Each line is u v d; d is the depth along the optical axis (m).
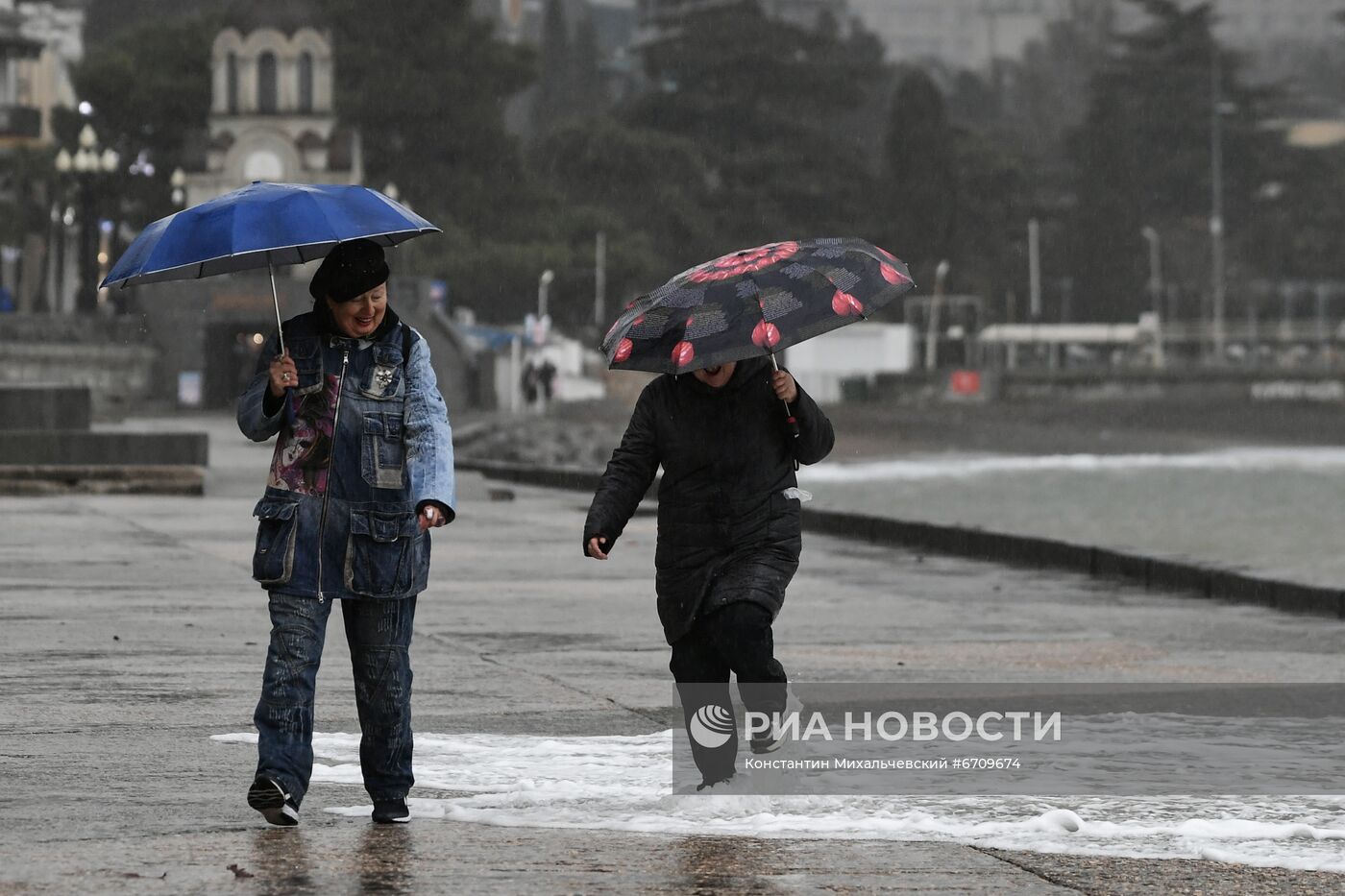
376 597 16.62
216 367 180.75
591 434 118.25
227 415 171.38
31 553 45.94
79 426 76.94
